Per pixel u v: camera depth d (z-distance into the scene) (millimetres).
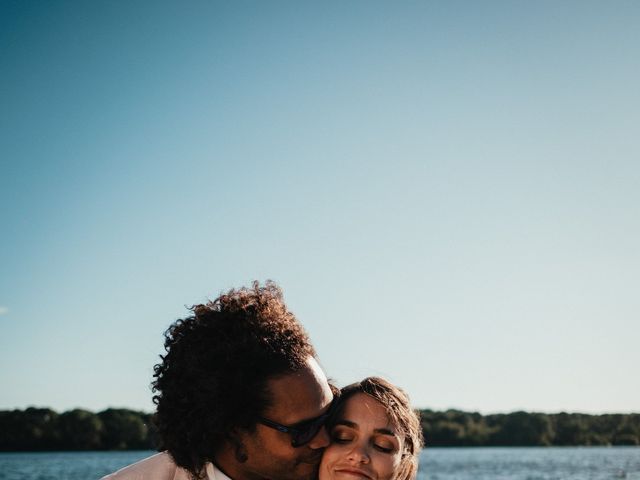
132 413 107625
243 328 2781
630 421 114125
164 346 2885
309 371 2826
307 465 2928
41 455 101938
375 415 3113
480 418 119312
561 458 96312
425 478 61219
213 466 2826
